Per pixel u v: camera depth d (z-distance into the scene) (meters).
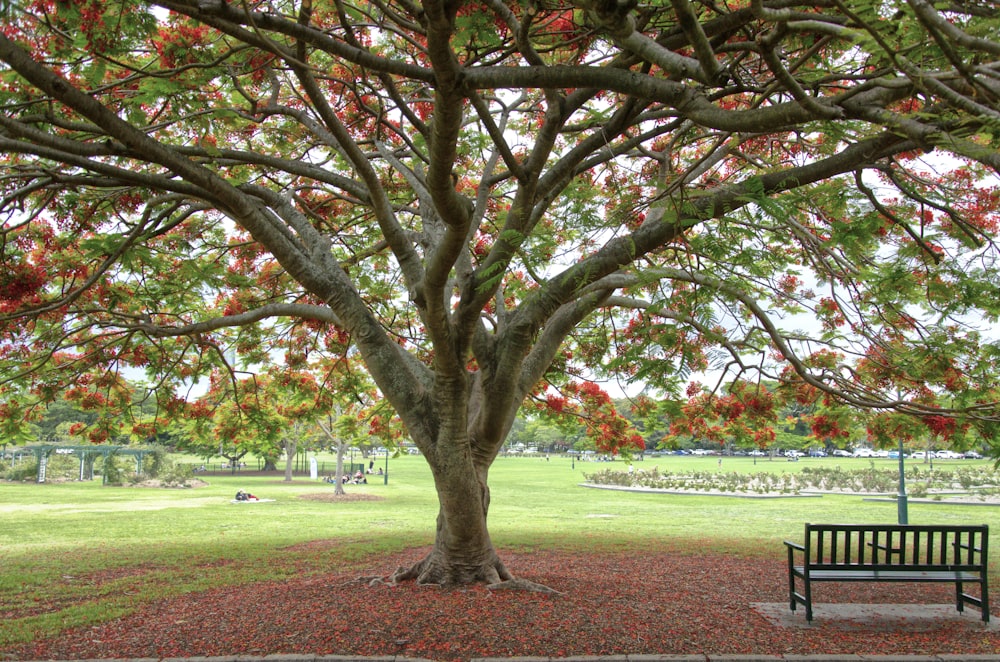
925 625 5.71
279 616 5.58
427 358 10.55
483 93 8.08
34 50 5.10
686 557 9.55
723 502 21.55
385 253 9.98
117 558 9.70
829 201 4.60
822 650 4.93
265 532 13.30
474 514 6.48
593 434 11.12
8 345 8.38
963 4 2.79
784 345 6.95
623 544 11.00
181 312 8.88
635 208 4.39
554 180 5.73
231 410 12.27
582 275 5.27
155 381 10.15
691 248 3.52
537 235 4.15
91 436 10.59
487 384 6.71
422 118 7.98
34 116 4.79
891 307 6.25
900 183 5.81
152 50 5.38
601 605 5.86
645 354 3.90
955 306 4.70
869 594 6.98
